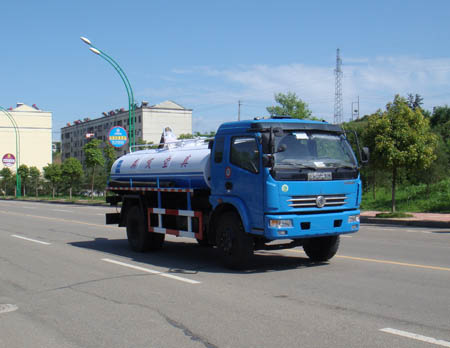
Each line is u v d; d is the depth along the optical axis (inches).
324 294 274.7
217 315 237.5
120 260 419.2
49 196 2605.8
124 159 507.2
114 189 504.4
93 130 4074.8
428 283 299.7
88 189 2449.6
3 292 305.0
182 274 346.3
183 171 406.9
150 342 201.5
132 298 277.4
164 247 502.9
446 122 1729.8
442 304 248.7
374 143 765.3
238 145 346.9
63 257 442.0
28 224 813.9
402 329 208.2
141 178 465.4
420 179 1042.1
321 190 332.2
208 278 329.1
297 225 321.1
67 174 2018.9
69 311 254.5
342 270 347.6
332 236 373.7
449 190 955.3
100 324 229.3
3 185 3029.0
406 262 379.6
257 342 196.4
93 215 1041.5
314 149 339.6
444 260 388.8
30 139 3690.9
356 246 478.6
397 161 754.2
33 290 308.3
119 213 503.2
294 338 199.8
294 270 350.6
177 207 422.9
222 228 359.3
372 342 192.1
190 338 204.5
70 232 670.5
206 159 385.7
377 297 265.6
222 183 359.3
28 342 207.0
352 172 350.0
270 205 317.1
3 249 502.0
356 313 234.8
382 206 950.4
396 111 764.0
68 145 4520.2
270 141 317.7
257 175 325.7
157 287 304.7
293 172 322.7
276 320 226.1
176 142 452.4
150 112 3476.9
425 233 602.5
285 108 1679.4
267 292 282.7
